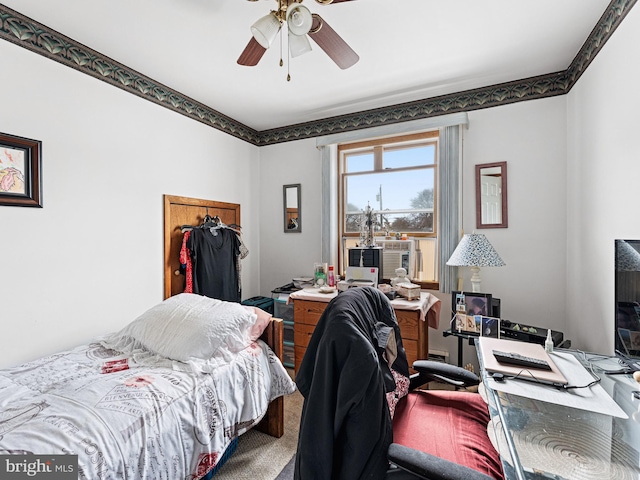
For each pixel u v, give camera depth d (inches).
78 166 76.3
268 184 140.3
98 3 61.0
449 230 100.8
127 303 88.0
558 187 89.7
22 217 66.4
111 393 48.1
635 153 53.0
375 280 98.5
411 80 93.8
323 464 36.0
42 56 69.0
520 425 34.4
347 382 35.9
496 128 97.3
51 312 71.1
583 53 75.6
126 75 86.7
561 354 53.1
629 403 38.3
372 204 120.7
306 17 48.0
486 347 53.8
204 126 113.5
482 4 61.9
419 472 31.8
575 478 27.3
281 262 137.6
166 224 99.2
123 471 40.1
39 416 42.2
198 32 70.7
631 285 44.0
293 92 102.2
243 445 71.4
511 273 96.0
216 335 62.7
